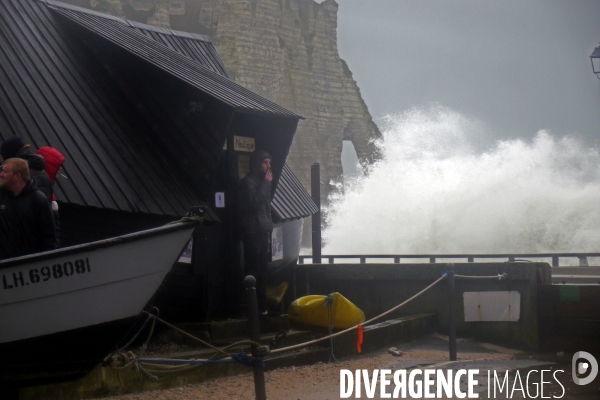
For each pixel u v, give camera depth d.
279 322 11.08
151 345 9.76
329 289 14.19
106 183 9.88
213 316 10.79
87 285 6.56
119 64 11.75
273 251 13.02
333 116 105.12
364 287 14.02
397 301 13.80
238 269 11.21
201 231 10.60
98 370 8.05
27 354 6.54
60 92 10.83
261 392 6.43
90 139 10.41
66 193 9.28
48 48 11.45
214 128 10.85
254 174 10.97
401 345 12.40
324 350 10.62
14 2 11.82
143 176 10.50
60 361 6.70
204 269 10.59
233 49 94.00
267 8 97.44
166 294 10.08
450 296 10.71
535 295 12.52
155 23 91.06
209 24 95.06
